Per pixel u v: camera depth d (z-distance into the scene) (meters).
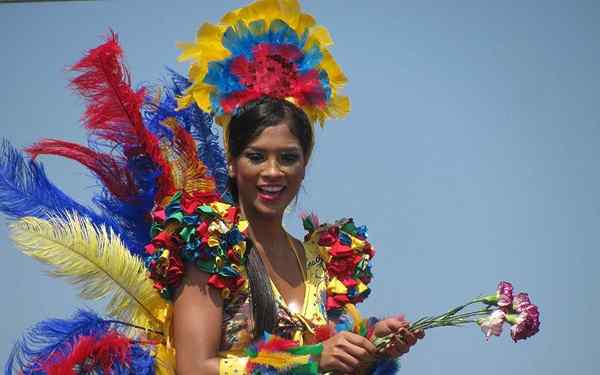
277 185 4.95
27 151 5.31
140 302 5.17
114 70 5.22
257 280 4.87
